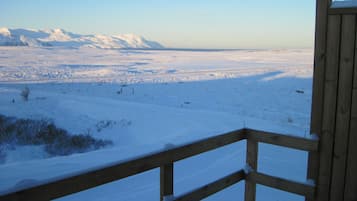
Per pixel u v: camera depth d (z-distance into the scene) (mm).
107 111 14305
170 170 2457
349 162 2820
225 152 7082
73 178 1838
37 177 5391
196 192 2711
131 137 10953
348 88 2768
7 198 1575
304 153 6867
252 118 12523
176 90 21906
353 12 2666
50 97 17500
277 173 5672
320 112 2920
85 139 10867
